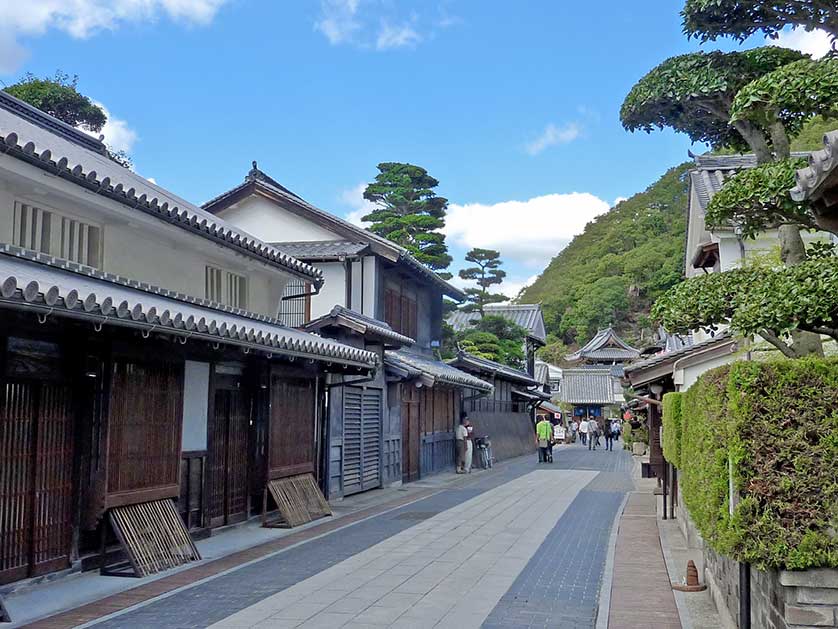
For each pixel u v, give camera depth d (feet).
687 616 23.49
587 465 95.76
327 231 68.54
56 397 27.17
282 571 29.81
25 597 24.79
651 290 247.91
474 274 174.60
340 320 51.57
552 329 285.23
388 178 119.75
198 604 24.53
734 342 42.24
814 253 25.05
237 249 42.37
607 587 27.50
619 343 206.69
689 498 24.07
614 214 343.46
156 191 45.44
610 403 190.60
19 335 25.22
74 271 30.53
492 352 127.75
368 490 60.03
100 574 28.55
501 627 22.20
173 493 31.99
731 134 29.99
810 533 15.37
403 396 69.05
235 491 40.16
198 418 35.73
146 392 30.40
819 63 21.83
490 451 91.50
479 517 46.06
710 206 23.30
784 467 15.87
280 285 52.29
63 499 27.35
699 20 26.76
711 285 22.72
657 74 27.91
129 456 29.27
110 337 28.04
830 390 15.90
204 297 43.65
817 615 15.30
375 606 24.45
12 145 25.50
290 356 36.47
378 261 67.97
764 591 17.58
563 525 42.96
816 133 66.64
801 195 15.70
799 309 17.93
